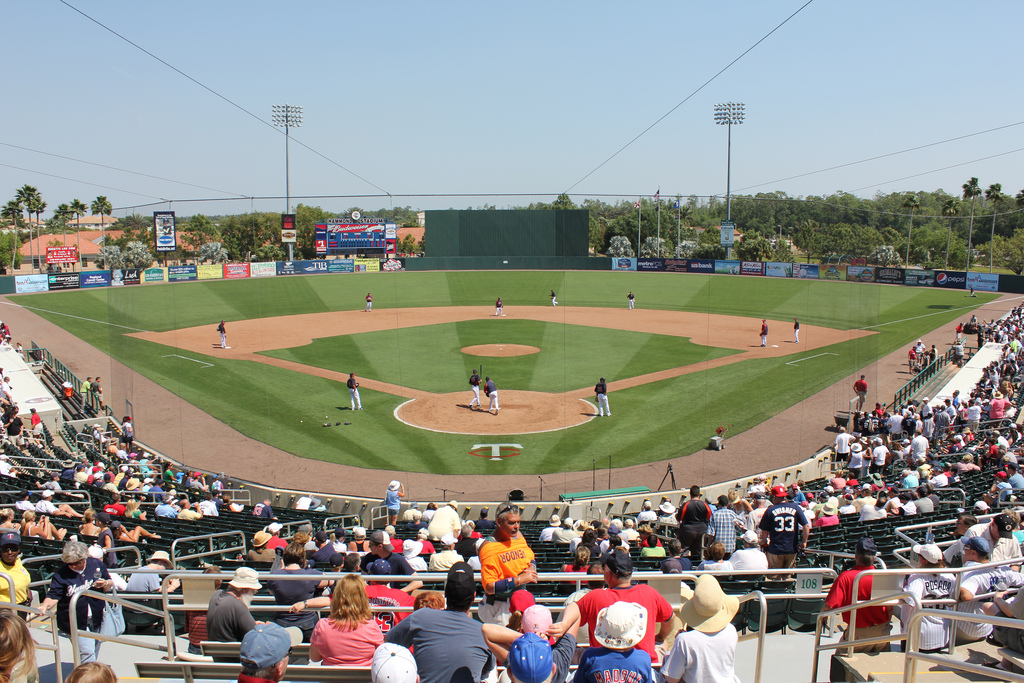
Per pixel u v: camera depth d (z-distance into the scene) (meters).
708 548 11.01
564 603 9.42
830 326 49.31
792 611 10.09
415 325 54.16
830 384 36.00
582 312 60.28
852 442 25.64
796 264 68.25
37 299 63.25
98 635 7.36
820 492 20.03
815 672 7.48
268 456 26.52
